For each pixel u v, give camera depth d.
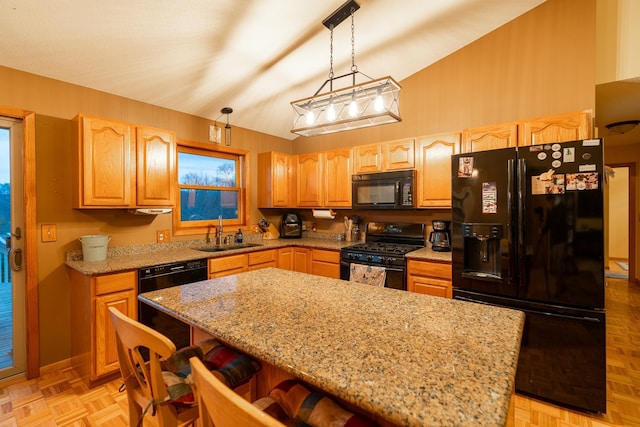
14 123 2.26
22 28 1.91
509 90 2.76
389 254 2.86
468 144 2.70
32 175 2.29
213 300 1.38
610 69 2.46
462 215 2.30
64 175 2.44
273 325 1.09
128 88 2.68
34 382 2.23
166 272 2.50
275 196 3.88
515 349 0.92
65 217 2.45
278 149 4.28
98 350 2.16
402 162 3.11
